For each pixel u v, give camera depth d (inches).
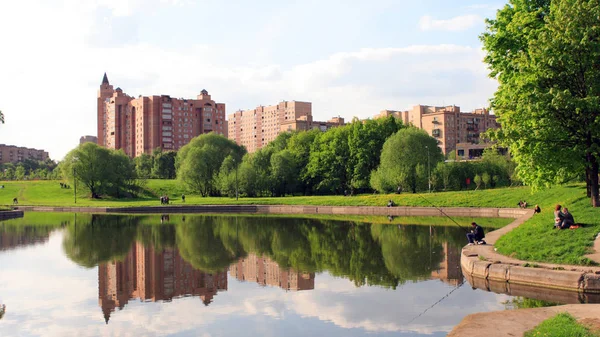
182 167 4411.9
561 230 977.5
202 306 800.3
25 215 2908.5
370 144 3885.3
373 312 737.6
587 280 737.6
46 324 711.1
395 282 936.9
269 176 4227.4
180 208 3191.4
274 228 2006.6
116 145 7691.9
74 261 1236.5
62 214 2997.0
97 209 3245.6
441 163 3481.8
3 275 1067.9
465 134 7012.8
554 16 1122.0
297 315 735.1
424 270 1043.3
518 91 1098.7
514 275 824.9
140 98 7293.3
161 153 6540.4
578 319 546.9
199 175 4340.6
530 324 555.2
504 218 2140.7
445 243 1444.4
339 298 828.6
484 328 546.9
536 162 1126.4
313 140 4623.5
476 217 2263.8
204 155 4394.7
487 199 2496.3
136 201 4025.6
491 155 3853.3
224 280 993.5
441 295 818.2
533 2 1305.4
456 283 900.6
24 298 864.9
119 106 7691.9
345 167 4062.5
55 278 1034.1
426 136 3565.5
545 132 1069.8
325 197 3348.9
